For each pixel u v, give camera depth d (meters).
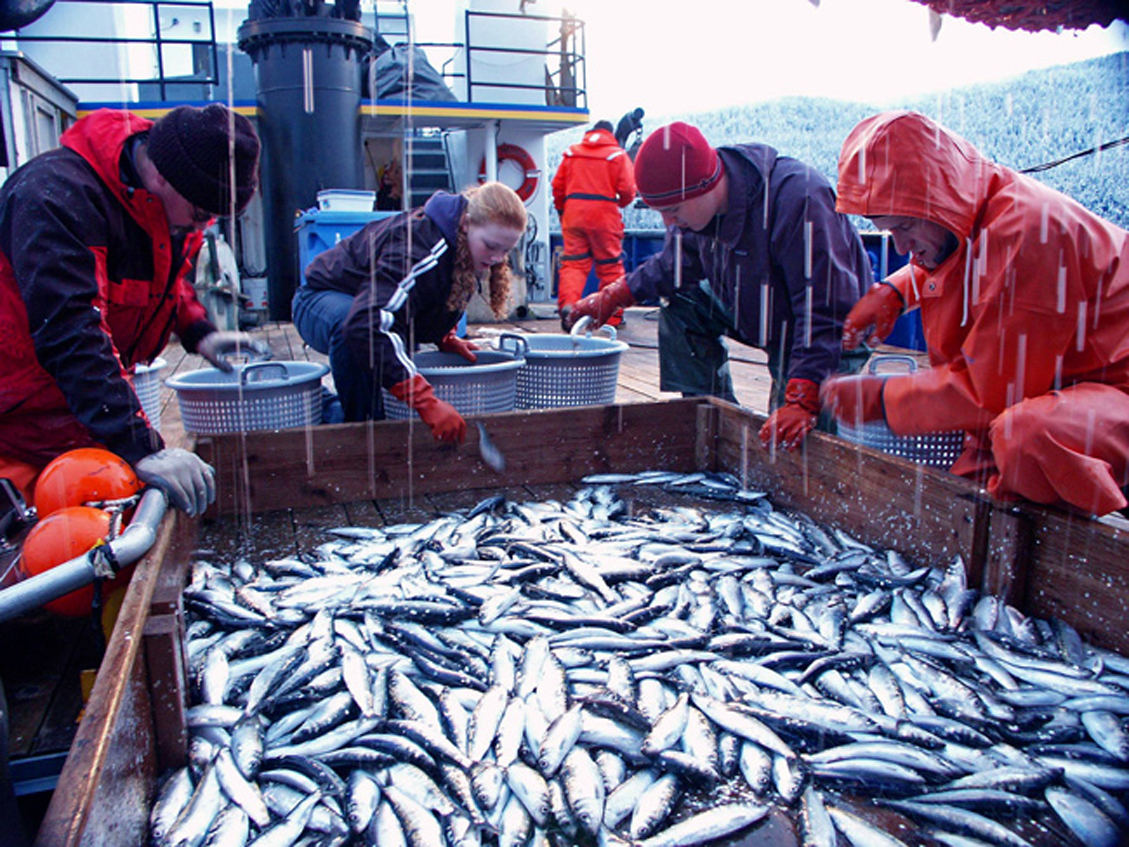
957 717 1.49
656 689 1.57
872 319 2.49
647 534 2.33
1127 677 1.57
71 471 1.69
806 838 1.19
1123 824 1.22
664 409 2.96
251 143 1.82
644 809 1.25
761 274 2.70
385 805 1.27
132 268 2.00
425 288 2.88
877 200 1.89
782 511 2.64
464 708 1.52
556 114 8.53
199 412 2.82
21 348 1.95
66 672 1.60
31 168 1.77
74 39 7.12
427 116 8.09
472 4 8.48
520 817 1.23
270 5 7.38
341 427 2.59
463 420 2.68
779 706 1.50
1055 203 1.82
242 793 1.27
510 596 1.91
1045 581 1.81
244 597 1.91
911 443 2.45
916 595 1.91
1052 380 1.90
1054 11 2.13
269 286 8.07
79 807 0.89
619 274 6.82
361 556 2.17
